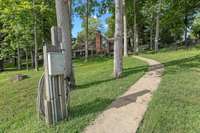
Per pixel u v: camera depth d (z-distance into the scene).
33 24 26.75
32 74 20.94
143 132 5.26
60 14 9.38
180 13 31.61
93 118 6.10
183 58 19.53
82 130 5.47
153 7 33.41
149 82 10.20
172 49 31.72
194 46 30.98
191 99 7.46
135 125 5.62
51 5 28.94
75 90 9.45
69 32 9.59
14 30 28.38
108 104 7.21
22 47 30.67
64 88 6.11
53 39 5.95
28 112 7.20
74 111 6.70
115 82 10.48
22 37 28.86
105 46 63.53
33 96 9.46
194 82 9.98
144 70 13.95
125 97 7.89
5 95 10.16
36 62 27.03
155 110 6.46
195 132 5.18
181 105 6.87
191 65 15.16
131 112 6.46
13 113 7.34
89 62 27.33
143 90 8.73
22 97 9.45
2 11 24.86
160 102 7.13
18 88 11.60
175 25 37.31
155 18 39.00
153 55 26.47
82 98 8.02
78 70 18.59
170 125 5.53
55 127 5.66
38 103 6.12
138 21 42.16
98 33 63.47
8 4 24.80
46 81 5.83
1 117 7.05
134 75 12.09
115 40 12.09
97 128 5.55
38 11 26.41
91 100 7.68
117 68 12.05
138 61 20.53
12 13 25.09
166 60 19.62
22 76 16.36
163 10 32.38
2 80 18.98
